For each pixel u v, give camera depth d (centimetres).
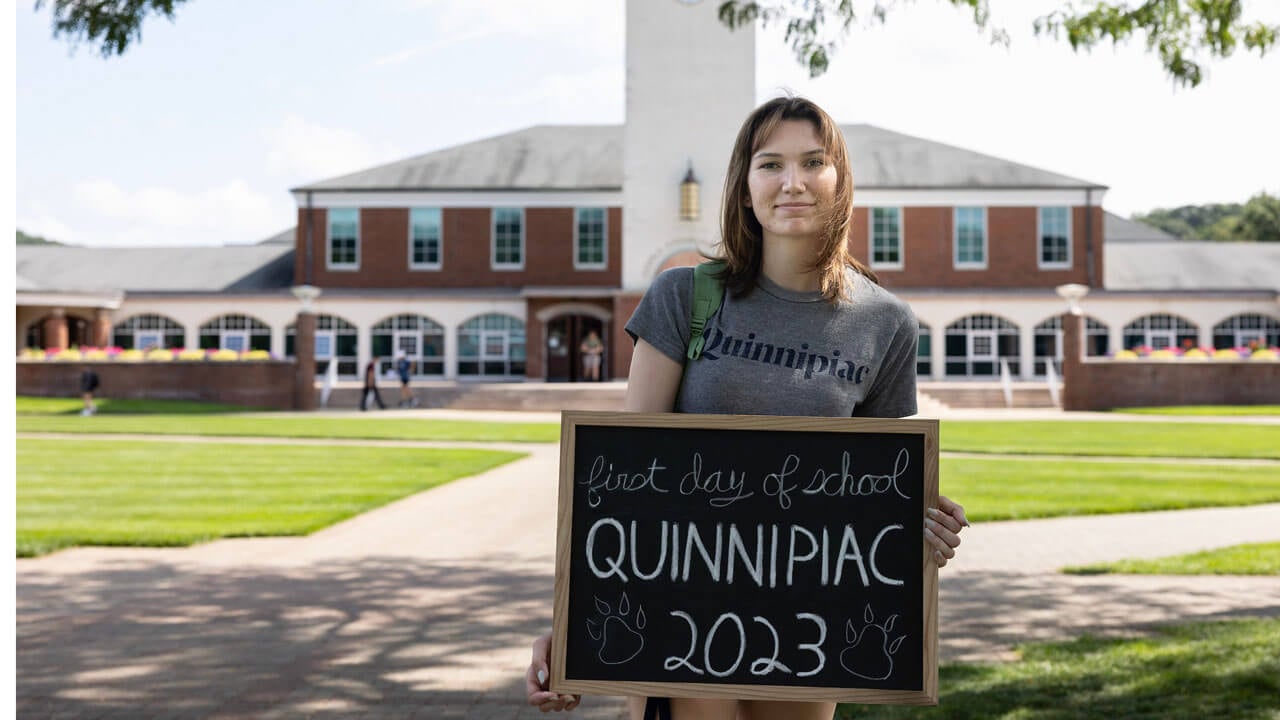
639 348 246
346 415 2888
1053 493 1213
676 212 3141
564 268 4134
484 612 663
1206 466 1542
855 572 234
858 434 236
